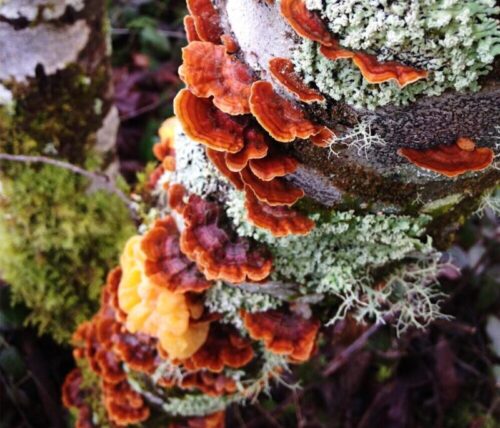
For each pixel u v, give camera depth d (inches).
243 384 12.8
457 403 18.9
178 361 11.8
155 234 11.1
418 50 7.6
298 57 8.3
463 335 19.0
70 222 15.3
